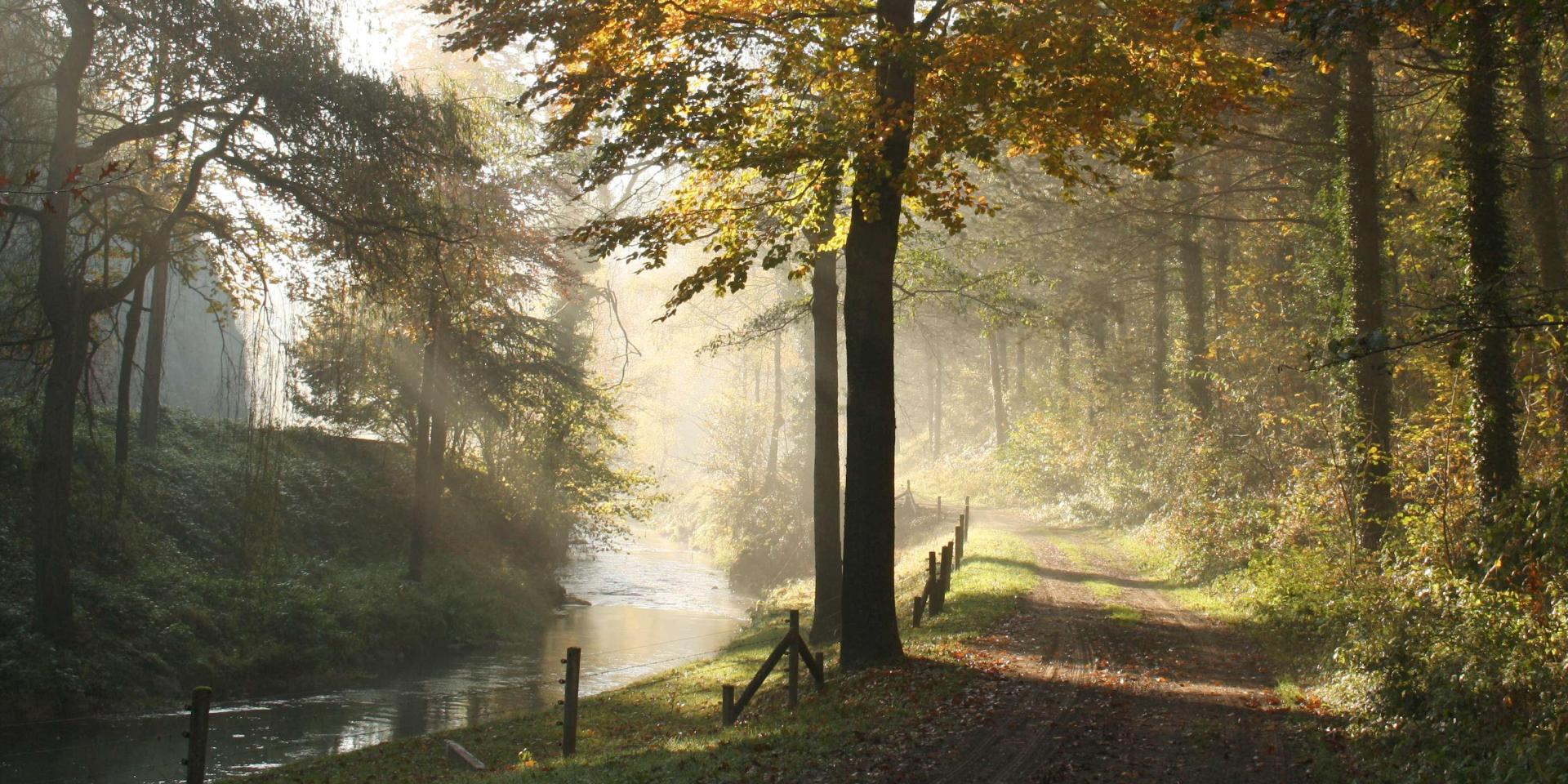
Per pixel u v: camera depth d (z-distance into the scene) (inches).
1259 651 601.3
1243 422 1102.4
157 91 772.6
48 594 737.0
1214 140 503.8
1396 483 652.1
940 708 453.4
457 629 1075.9
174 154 825.5
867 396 565.3
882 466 567.2
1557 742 305.1
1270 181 1086.4
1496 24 494.0
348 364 1197.7
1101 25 503.5
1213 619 719.1
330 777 490.9
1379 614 507.5
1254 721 430.3
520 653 1027.9
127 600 829.2
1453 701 373.4
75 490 932.0
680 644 1067.9
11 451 928.3
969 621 697.6
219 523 1079.6
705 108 517.7
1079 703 462.0
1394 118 870.4
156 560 938.1
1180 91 507.5
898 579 1104.8
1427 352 688.4
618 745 494.0
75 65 728.3
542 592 1363.2
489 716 745.0
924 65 474.0
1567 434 561.6
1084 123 497.0
